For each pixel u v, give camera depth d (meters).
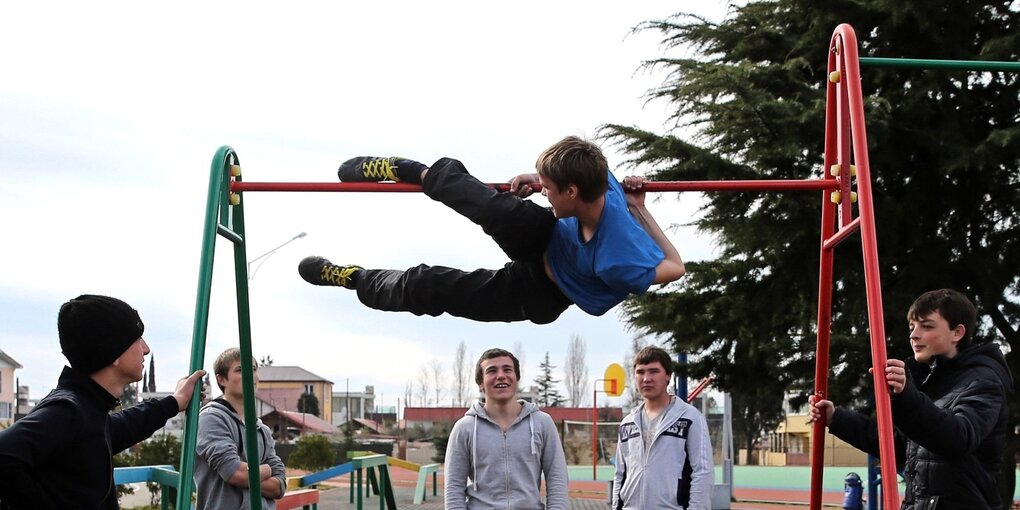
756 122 11.16
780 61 12.20
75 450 3.13
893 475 3.59
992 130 11.07
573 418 56.44
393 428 64.31
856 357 10.96
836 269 10.97
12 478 2.93
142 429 3.60
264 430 5.50
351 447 31.91
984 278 10.92
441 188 4.12
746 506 18.25
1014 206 11.29
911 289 10.92
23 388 59.34
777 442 44.03
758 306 11.67
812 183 4.43
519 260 4.19
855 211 10.80
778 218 11.32
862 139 4.09
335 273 4.70
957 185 11.34
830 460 40.22
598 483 24.20
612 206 3.90
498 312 4.33
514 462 5.07
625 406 56.38
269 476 5.23
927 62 4.52
